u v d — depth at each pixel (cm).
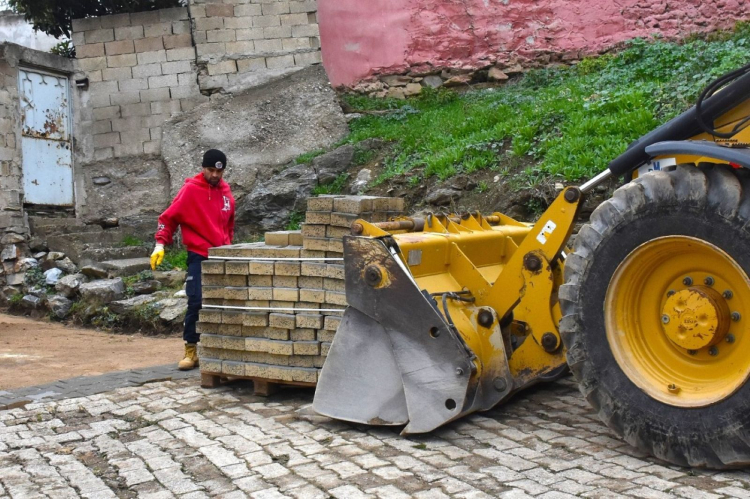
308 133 1255
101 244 1124
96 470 418
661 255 417
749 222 377
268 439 462
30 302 1034
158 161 1252
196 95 1276
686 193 399
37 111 1192
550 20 1391
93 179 1255
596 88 1151
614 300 426
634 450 429
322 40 1421
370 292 476
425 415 456
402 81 1406
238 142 1245
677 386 404
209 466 418
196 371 650
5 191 1120
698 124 448
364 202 534
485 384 479
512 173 983
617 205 424
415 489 377
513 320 491
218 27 1278
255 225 1162
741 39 1213
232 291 565
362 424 487
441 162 1052
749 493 361
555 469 401
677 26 1352
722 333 396
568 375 606
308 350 537
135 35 1262
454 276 513
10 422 508
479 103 1288
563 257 559
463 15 1403
